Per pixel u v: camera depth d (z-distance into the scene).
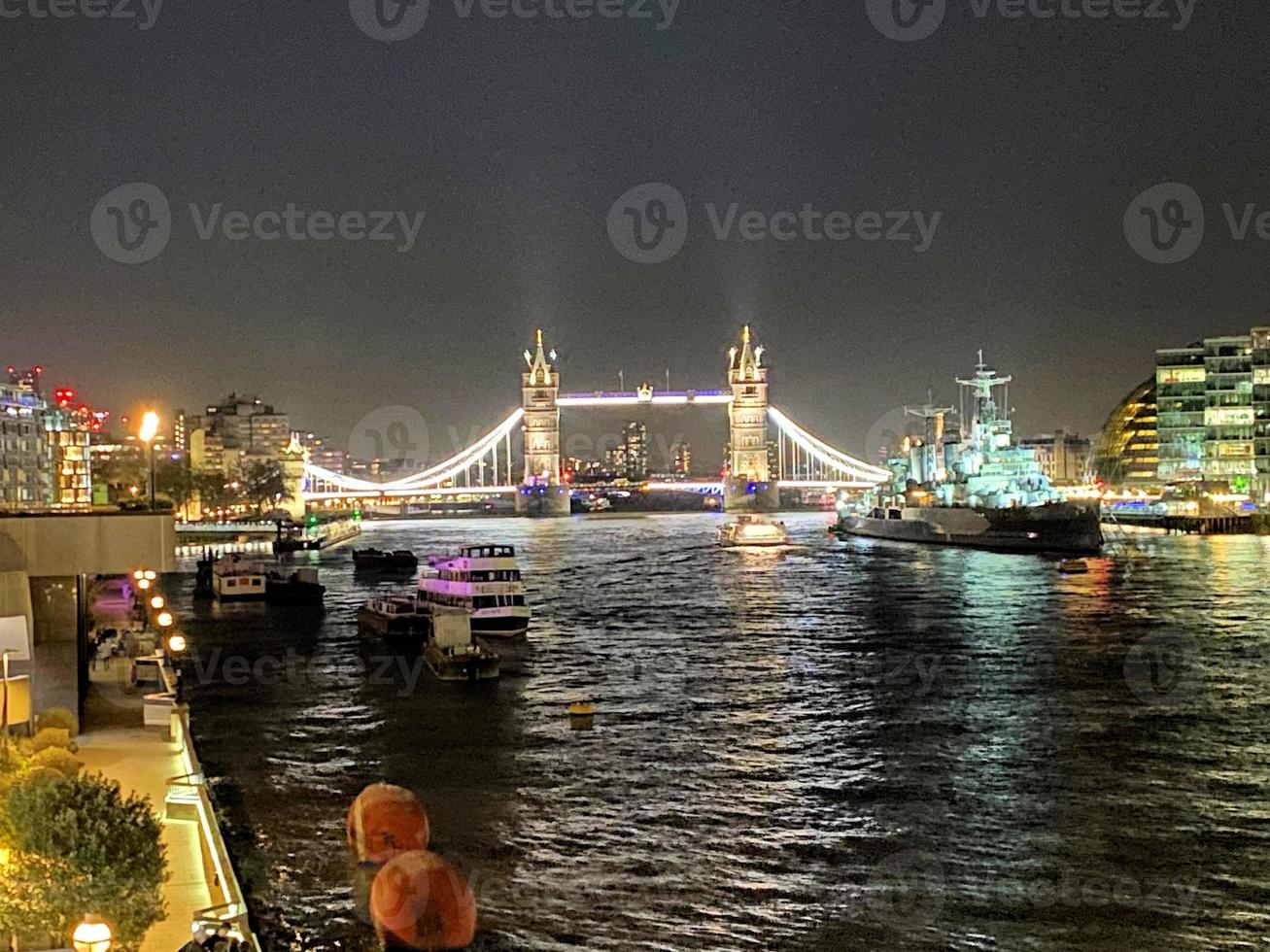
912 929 46.12
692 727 76.25
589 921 46.75
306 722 78.44
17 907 34.03
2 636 54.03
